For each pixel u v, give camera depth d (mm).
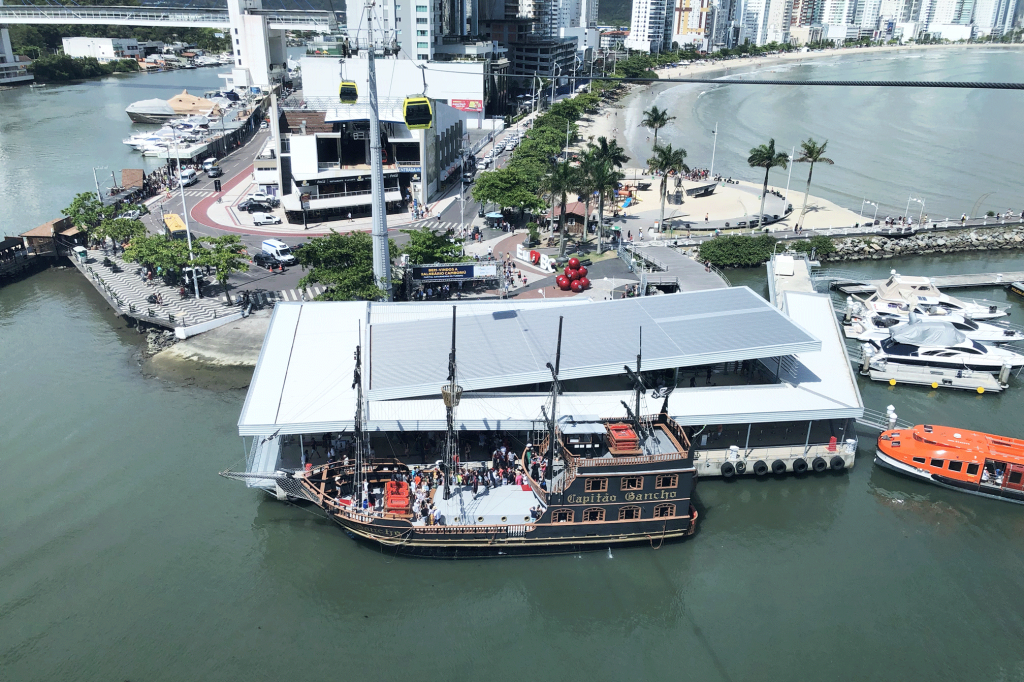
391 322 91375
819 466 79688
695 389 81188
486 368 78000
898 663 58594
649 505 68312
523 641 60500
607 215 172250
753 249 145250
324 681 56188
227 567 66625
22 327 112562
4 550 67438
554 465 72375
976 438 78938
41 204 179250
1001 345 110938
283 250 134125
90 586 64000
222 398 92625
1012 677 57344
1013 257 154875
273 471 74000
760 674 57594
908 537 72062
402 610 63188
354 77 173000
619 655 59219
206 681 55844
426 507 67688
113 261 134875
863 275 142375
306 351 85500
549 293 123812
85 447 82312
